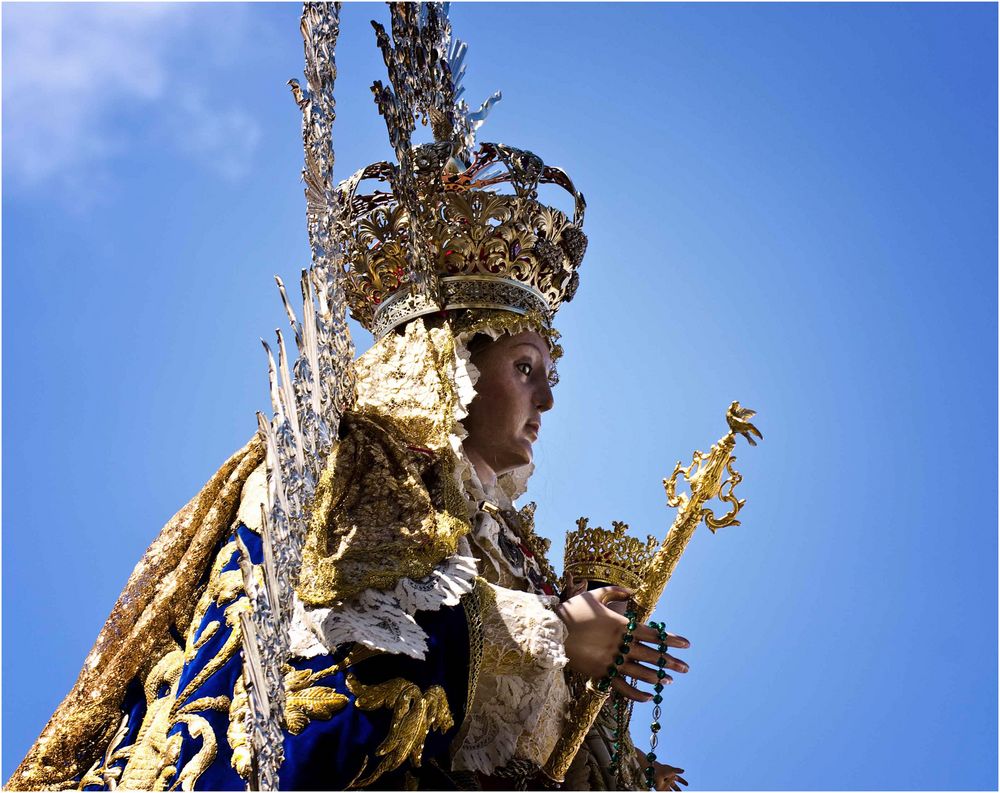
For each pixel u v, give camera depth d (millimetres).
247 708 3619
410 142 5094
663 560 4875
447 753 4289
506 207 5262
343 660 4008
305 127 4320
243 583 4000
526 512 5500
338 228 4871
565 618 4551
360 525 4215
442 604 4250
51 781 4113
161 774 3812
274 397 3984
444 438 4613
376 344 4922
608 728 5070
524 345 5207
